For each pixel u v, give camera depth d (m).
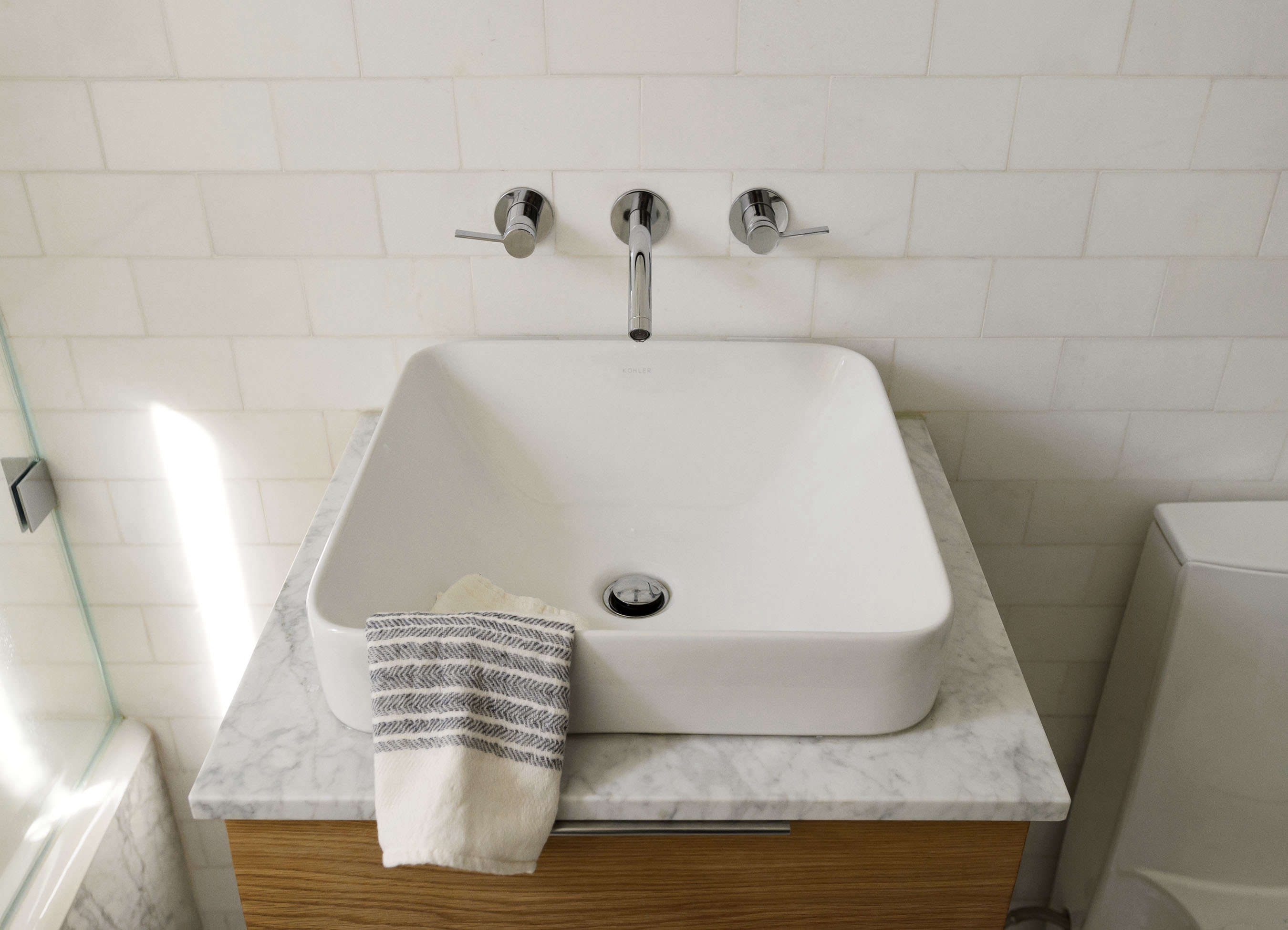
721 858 0.85
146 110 1.09
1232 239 1.17
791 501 1.14
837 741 0.83
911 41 1.06
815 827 0.83
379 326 1.24
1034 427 1.31
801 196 1.15
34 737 1.32
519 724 0.77
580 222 1.16
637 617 1.03
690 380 1.21
